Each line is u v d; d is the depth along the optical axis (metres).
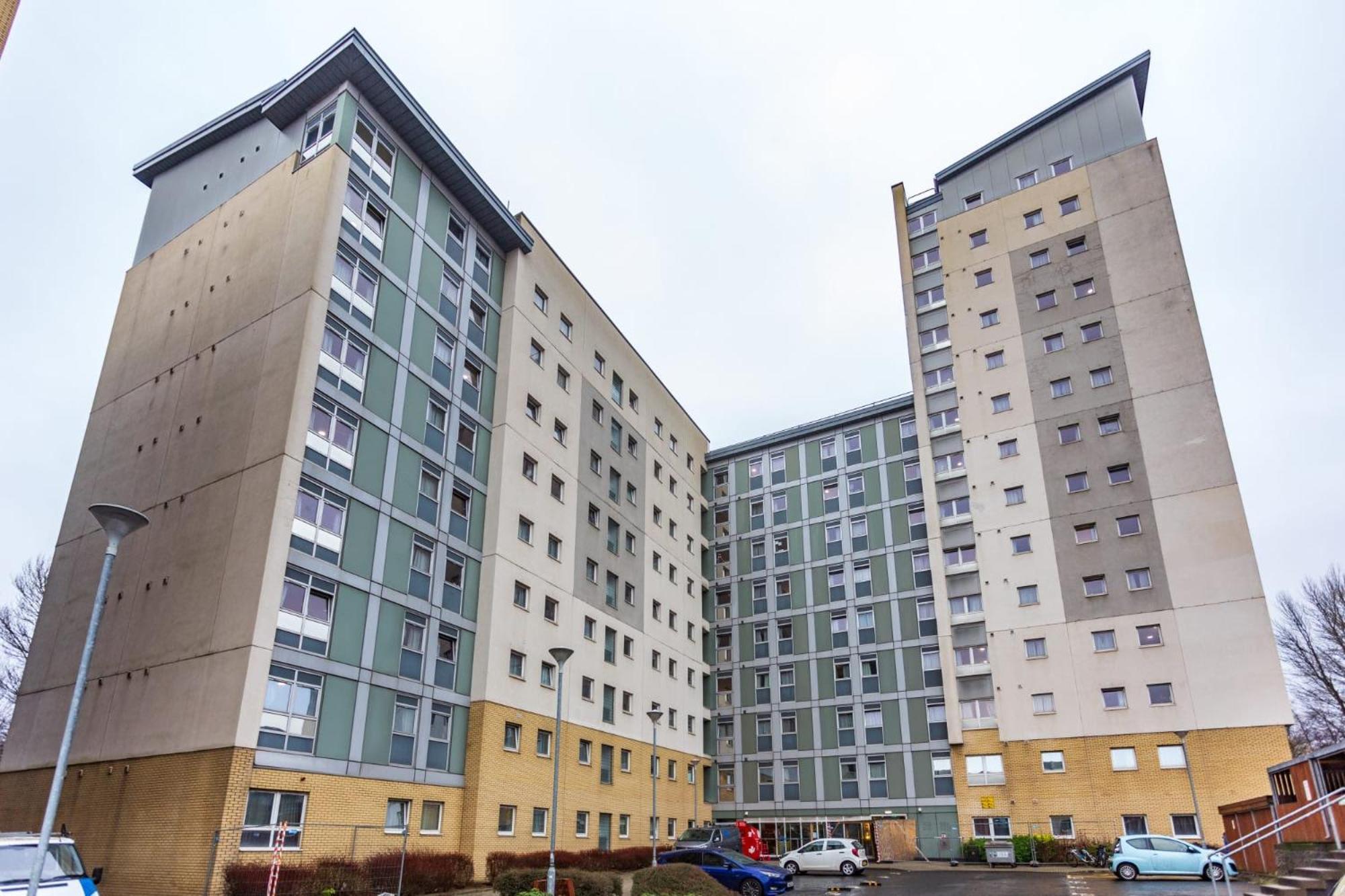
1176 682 34.84
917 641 44.06
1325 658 46.56
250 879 19.64
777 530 51.00
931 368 46.66
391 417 28.31
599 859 32.16
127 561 26.42
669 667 44.56
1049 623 38.22
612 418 42.84
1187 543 36.34
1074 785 35.66
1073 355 41.75
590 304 42.34
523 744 30.53
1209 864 25.98
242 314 27.73
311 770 22.69
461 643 29.44
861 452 49.75
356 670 24.88
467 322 33.28
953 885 27.45
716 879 25.56
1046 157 46.28
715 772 47.38
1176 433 38.06
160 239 33.19
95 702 24.78
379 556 26.59
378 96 30.16
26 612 41.31
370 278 28.66
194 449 26.55
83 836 22.88
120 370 31.11
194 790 21.06
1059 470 40.22
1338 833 17.97
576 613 36.06
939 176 49.47
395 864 23.00
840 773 43.91
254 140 32.22
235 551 23.53
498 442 33.19
